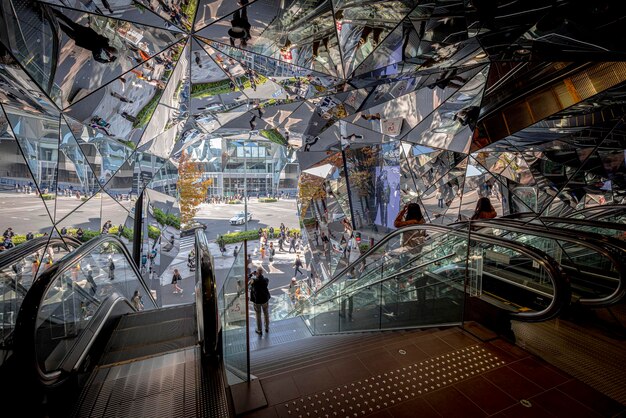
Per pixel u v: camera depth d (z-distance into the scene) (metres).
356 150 10.79
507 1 3.74
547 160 8.10
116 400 2.85
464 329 4.08
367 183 10.92
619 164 6.96
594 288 5.43
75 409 2.75
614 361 3.26
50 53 3.62
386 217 10.66
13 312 3.63
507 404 2.68
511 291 5.39
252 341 8.09
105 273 5.93
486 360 3.34
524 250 4.27
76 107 4.82
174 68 5.27
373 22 4.40
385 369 3.23
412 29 4.57
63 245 5.09
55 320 3.78
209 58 5.28
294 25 4.46
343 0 4.00
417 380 3.04
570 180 7.99
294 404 2.75
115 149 6.98
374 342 3.86
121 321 5.09
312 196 12.42
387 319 6.14
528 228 5.12
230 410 2.73
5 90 3.72
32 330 2.67
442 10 4.05
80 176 5.94
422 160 9.64
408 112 8.04
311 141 10.70
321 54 5.23
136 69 4.84
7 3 2.86
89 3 3.44
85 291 4.91
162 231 12.20
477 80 6.59
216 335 3.45
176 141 9.40
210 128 9.62
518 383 2.94
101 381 3.09
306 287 14.30
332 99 7.48
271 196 38.06
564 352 3.51
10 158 4.20
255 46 4.98
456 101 7.33
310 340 5.63
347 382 3.03
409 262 6.18
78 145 5.73
